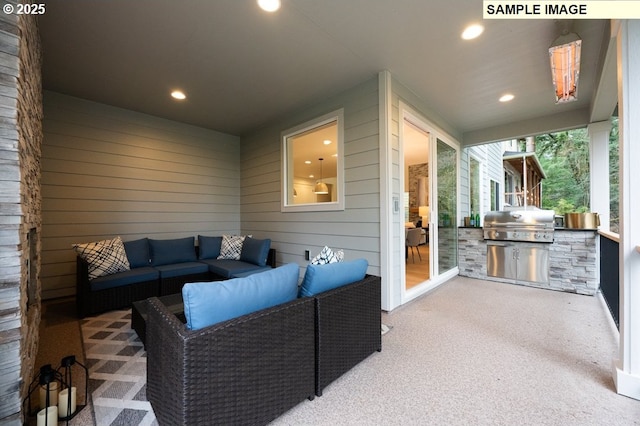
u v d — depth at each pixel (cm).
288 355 142
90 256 303
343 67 291
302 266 396
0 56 120
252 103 382
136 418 142
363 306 192
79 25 225
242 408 123
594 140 385
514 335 236
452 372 181
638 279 155
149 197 423
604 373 178
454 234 473
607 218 375
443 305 316
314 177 684
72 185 359
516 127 453
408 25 228
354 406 150
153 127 429
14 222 122
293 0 201
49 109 343
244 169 522
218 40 246
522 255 408
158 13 213
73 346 224
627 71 157
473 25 228
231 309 125
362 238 318
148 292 329
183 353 106
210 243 434
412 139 525
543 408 147
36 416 140
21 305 129
